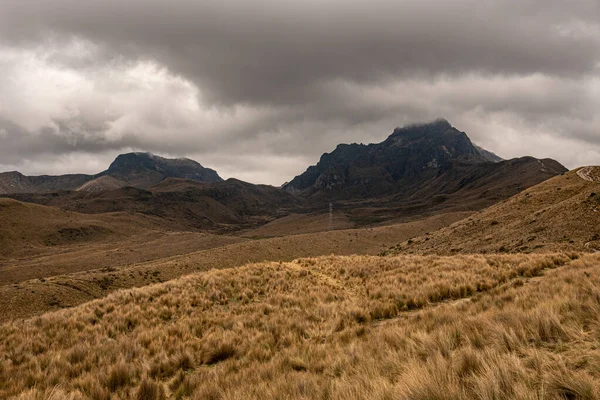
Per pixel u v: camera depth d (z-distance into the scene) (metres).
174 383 7.71
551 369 4.61
